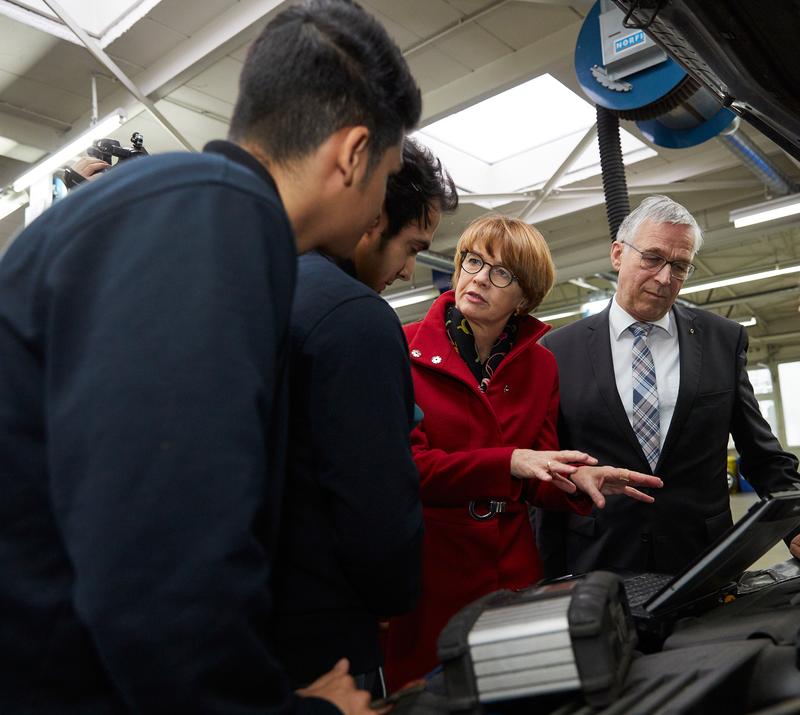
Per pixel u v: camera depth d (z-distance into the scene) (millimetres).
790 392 13273
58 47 3434
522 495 1306
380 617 764
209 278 444
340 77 568
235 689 431
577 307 9180
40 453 477
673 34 938
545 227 6223
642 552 1454
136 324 426
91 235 460
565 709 525
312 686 599
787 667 568
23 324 475
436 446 1253
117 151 1604
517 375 1337
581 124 4875
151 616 394
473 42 3484
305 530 676
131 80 3650
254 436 440
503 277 1243
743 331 1595
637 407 1525
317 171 579
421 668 1182
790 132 1088
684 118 2104
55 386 439
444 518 1226
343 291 700
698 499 1476
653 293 1500
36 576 471
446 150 4949
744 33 851
